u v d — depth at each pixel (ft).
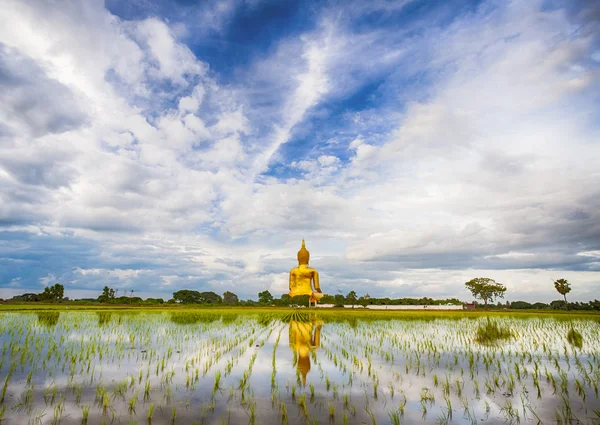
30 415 29.94
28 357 52.65
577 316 164.55
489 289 289.74
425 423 29.25
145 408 31.63
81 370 45.52
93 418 29.17
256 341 72.79
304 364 50.37
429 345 69.10
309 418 29.63
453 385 40.57
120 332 84.74
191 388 37.65
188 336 79.66
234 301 349.00
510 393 37.63
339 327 104.47
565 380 41.29
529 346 70.79
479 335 87.40
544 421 29.94
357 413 30.96
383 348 65.46
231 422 28.60
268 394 35.94
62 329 88.33
